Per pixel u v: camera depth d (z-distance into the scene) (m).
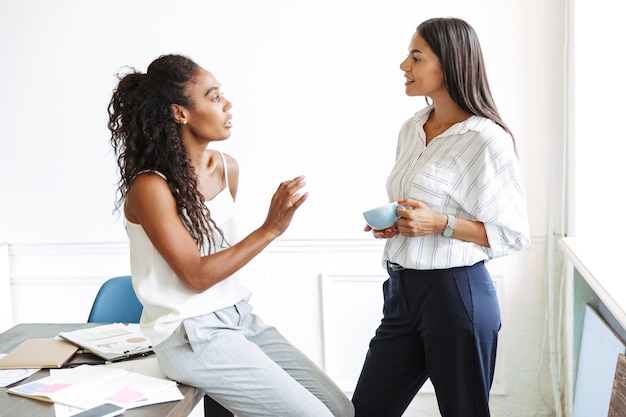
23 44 3.77
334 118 3.63
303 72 3.62
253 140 3.69
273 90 3.65
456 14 3.47
